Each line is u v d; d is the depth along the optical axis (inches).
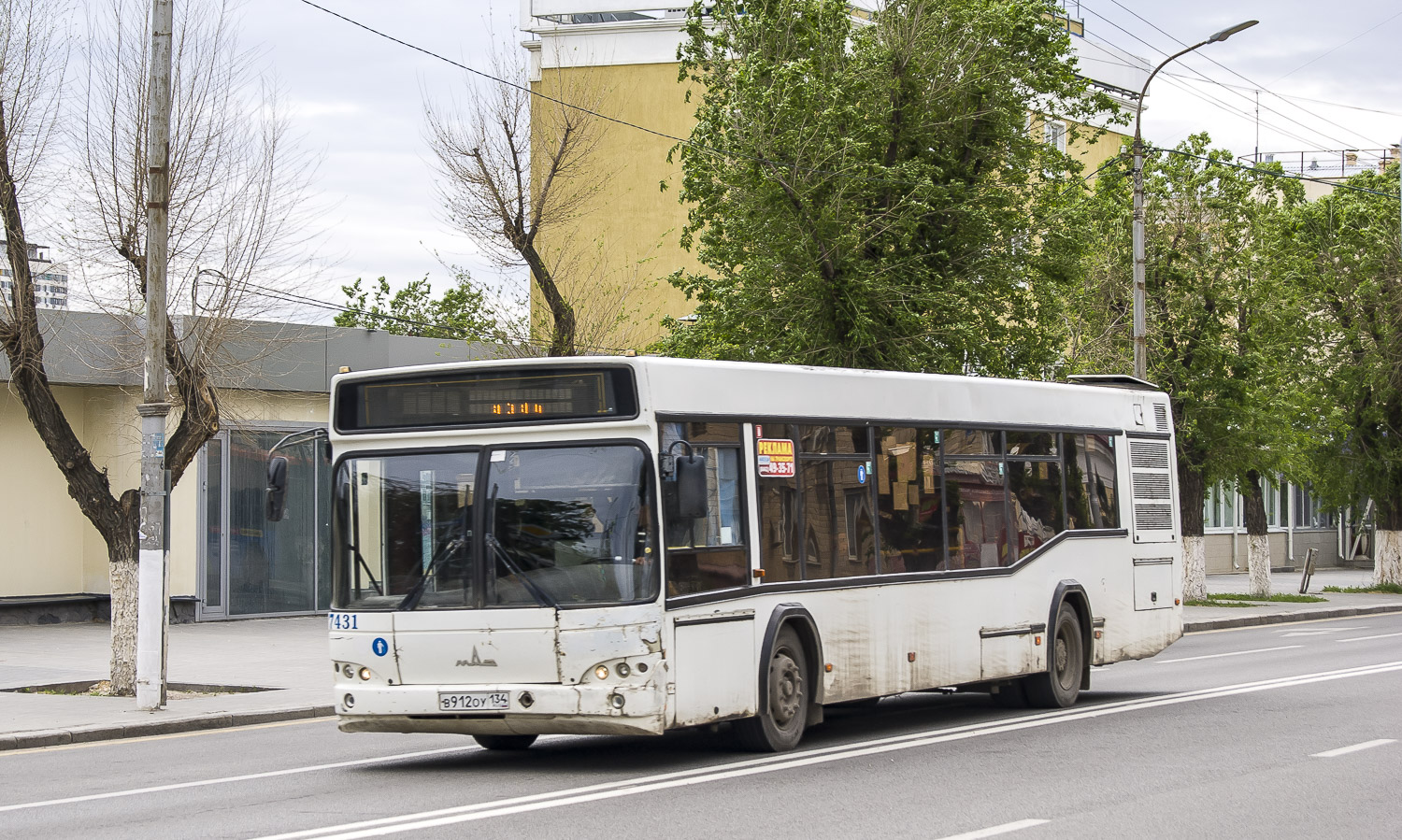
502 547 422.3
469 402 432.5
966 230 1002.7
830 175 934.4
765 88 959.6
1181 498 1434.5
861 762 444.1
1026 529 600.7
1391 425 1673.2
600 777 419.8
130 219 719.7
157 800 393.1
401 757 482.6
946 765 438.0
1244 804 370.3
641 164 1695.4
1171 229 1350.9
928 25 983.0
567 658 412.8
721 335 998.4
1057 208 1047.0
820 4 983.0
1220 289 1338.6
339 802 379.9
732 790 392.5
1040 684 607.2
